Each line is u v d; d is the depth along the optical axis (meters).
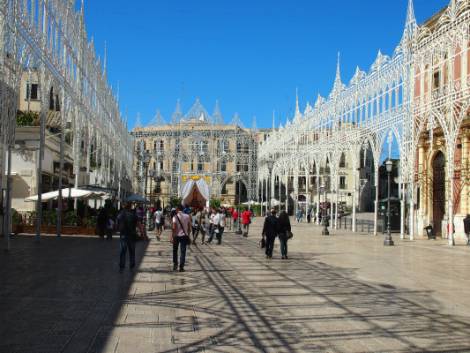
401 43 30.20
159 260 17.27
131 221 14.28
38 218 21.55
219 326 7.71
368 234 36.00
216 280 12.60
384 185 54.56
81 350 6.21
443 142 31.59
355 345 6.79
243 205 67.31
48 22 21.28
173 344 6.62
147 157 44.53
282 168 56.66
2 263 14.85
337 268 15.69
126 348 6.37
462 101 24.83
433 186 33.22
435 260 18.66
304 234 35.59
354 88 36.91
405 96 29.78
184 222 14.34
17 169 32.22
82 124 30.31
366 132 35.06
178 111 67.25
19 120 29.34
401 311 9.08
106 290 10.69
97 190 31.84
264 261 17.70
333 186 42.16
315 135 46.28
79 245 22.08
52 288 10.71
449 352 6.54
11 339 6.64
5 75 16.70
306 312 8.86
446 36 26.20
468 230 26.52
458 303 9.95
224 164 77.81
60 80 23.72
